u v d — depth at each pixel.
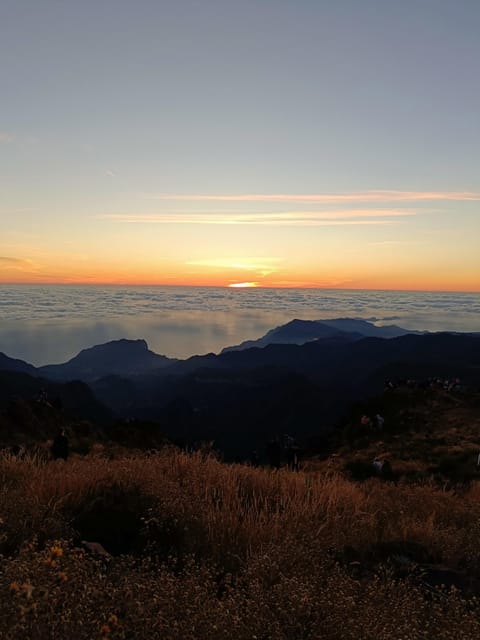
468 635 2.56
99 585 2.51
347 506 6.29
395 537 5.21
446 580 4.10
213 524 4.64
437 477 15.97
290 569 3.64
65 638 2.01
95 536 4.62
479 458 17.08
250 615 2.56
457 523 6.82
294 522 4.93
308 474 8.82
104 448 18.33
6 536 3.85
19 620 1.92
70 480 5.74
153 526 4.67
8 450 10.16
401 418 28.56
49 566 2.48
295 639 2.59
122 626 2.11
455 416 27.80
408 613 2.81
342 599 2.83
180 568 3.90
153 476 5.99
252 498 6.21
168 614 2.44
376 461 17.17
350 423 30.47
